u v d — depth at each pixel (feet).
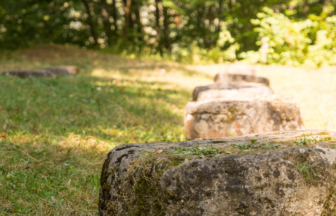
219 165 6.23
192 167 6.23
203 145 7.52
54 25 58.54
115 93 23.43
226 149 6.97
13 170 10.64
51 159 11.78
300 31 45.60
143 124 17.15
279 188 6.17
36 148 12.57
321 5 54.03
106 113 18.42
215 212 6.10
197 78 33.06
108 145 13.57
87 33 62.39
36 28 55.98
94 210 8.80
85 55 45.75
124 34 58.70
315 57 40.47
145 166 6.60
